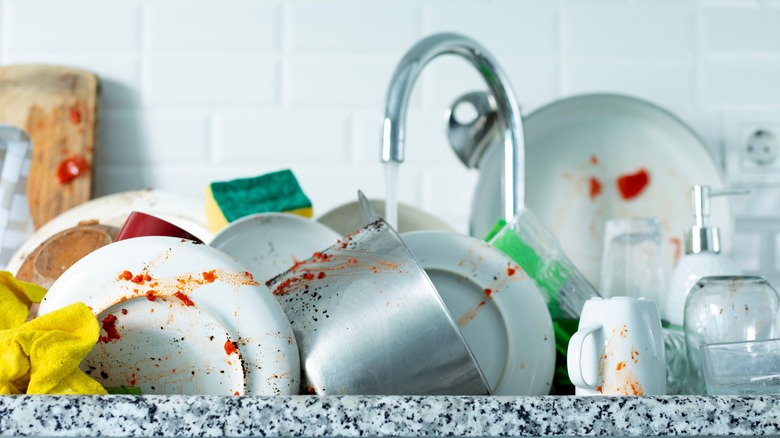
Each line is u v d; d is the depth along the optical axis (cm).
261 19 138
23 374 60
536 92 139
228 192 96
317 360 68
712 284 80
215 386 66
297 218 91
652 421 58
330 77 138
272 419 57
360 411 57
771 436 58
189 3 137
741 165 139
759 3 141
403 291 68
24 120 129
